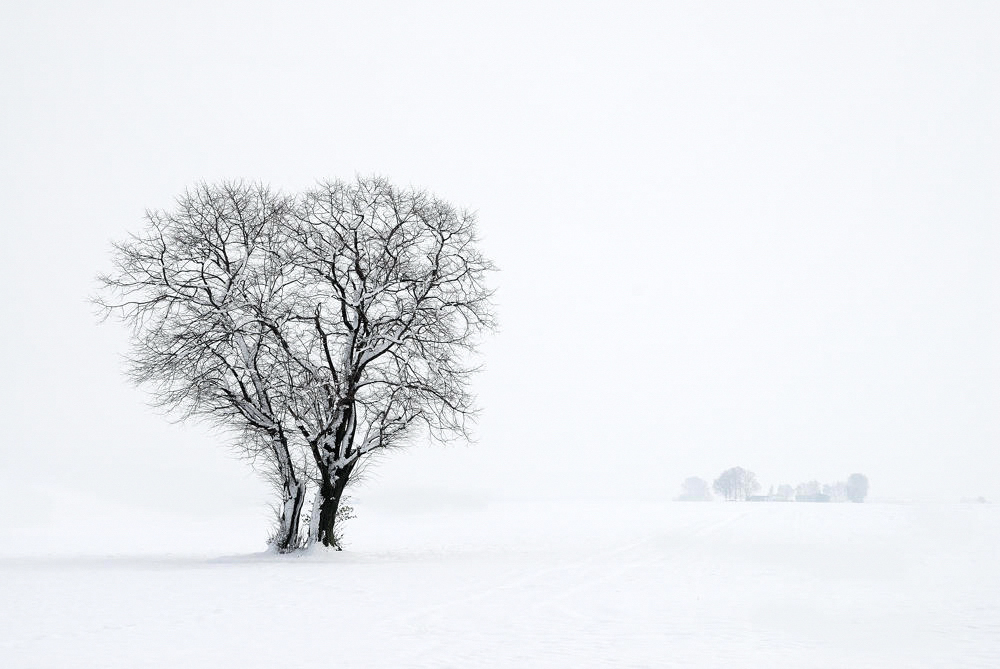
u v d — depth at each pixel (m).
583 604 19.36
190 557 34.56
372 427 34.66
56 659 12.76
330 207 35.41
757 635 15.02
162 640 14.55
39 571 27.47
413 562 30.86
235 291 33.72
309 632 15.41
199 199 34.78
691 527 51.91
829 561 29.98
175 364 32.81
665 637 14.80
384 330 34.41
